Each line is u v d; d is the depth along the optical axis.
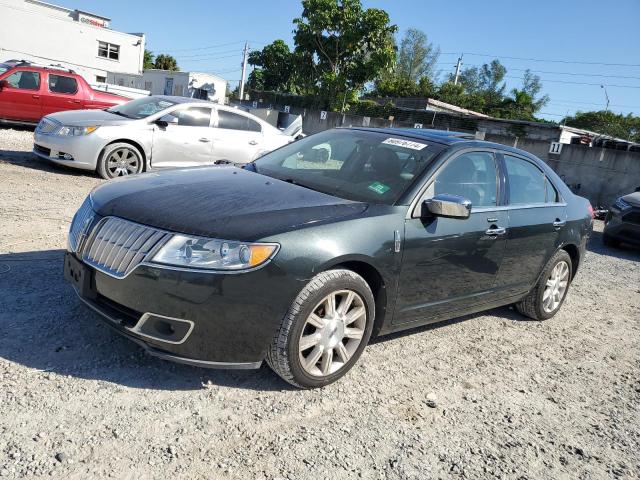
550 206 5.30
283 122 12.28
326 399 3.46
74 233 3.55
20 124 14.50
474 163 4.52
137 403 3.08
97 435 2.76
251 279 3.08
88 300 3.35
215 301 3.04
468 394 3.85
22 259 4.91
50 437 2.69
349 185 4.08
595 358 4.91
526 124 28.17
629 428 3.73
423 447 3.13
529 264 5.09
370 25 30.08
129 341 3.73
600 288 7.51
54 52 42.28
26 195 7.33
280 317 3.20
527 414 3.71
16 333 3.59
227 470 2.67
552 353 4.88
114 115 9.66
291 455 2.86
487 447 3.24
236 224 3.18
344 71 31.34
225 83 39.88
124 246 3.18
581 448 3.39
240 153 10.38
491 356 4.58
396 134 4.66
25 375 3.15
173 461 2.67
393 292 3.79
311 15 30.47
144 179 3.89
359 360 4.07
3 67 14.12
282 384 3.54
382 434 3.19
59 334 3.67
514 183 4.91
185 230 3.11
